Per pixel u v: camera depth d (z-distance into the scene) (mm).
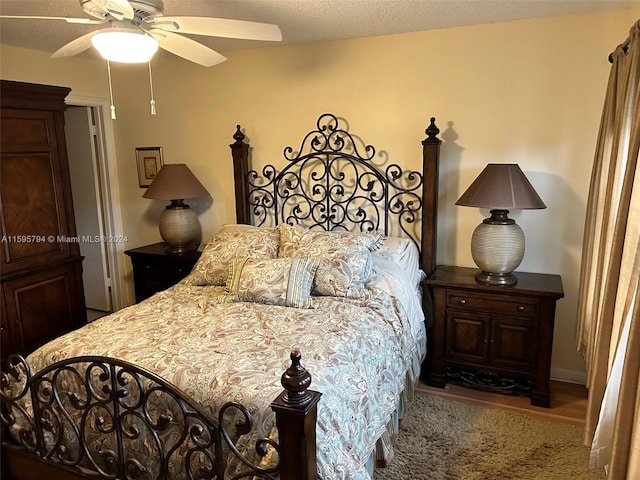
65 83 3738
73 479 1844
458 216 3227
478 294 2859
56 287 3328
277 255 2980
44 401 1914
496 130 3037
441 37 3055
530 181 3018
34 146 3119
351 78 3328
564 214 2971
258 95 3631
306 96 3480
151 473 1741
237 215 3752
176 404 1685
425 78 3143
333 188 3521
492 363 2908
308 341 2014
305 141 3543
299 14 2682
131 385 1775
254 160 3744
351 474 1586
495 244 2797
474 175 3141
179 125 3967
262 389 1617
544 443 2426
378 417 1997
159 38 2068
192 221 3824
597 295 2275
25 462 1954
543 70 2867
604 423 1827
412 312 2695
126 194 4332
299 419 1365
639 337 1461
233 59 3652
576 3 2553
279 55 3504
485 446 2404
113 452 1814
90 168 4316
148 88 4016
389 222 3402
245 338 2070
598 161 2535
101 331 2189
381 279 2729
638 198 1700
